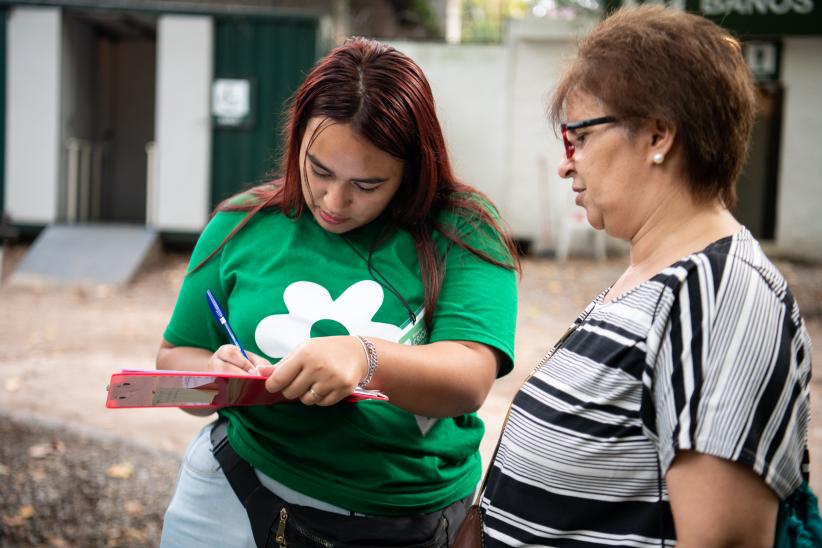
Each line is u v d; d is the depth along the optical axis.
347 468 1.76
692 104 1.25
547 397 1.36
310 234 1.85
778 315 1.18
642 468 1.27
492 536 1.43
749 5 11.71
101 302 9.49
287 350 1.76
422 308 1.79
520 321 8.61
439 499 1.83
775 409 1.15
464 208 1.86
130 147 13.81
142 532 3.57
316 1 13.70
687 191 1.31
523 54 12.77
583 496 1.31
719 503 1.14
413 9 18.55
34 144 11.72
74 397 5.74
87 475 4.08
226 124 11.65
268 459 1.78
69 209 12.04
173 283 10.59
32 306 9.12
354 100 1.64
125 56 13.67
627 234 1.37
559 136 1.45
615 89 1.29
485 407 5.65
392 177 1.71
